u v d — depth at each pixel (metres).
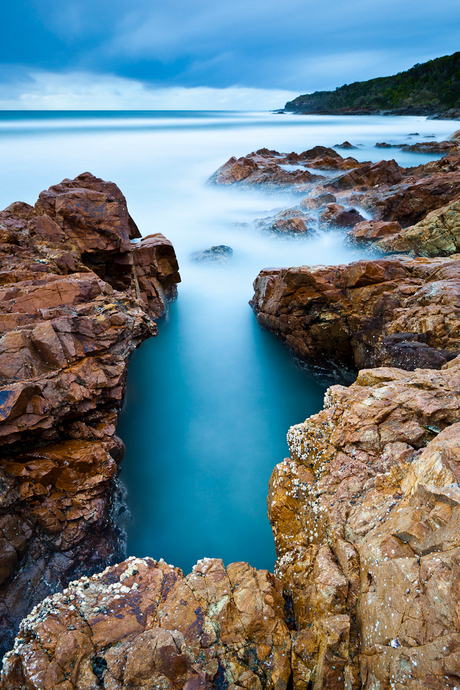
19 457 10.54
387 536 6.12
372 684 5.20
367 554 6.29
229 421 17.94
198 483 15.12
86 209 18.08
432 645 4.59
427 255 24.20
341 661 5.70
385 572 5.61
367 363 16.81
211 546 13.00
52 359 11.18
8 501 9.62
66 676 5.57
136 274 21.97
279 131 147.38
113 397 12.48
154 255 22.62
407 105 180.38
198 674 5.59
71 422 11.66
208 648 6.08
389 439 8.48
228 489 14.91
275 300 20.94
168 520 13.80
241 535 13.33
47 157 91.94
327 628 5.97
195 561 12.55
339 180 47.00
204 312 25.92
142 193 61.56
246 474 15.48
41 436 10.80
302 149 99.88
